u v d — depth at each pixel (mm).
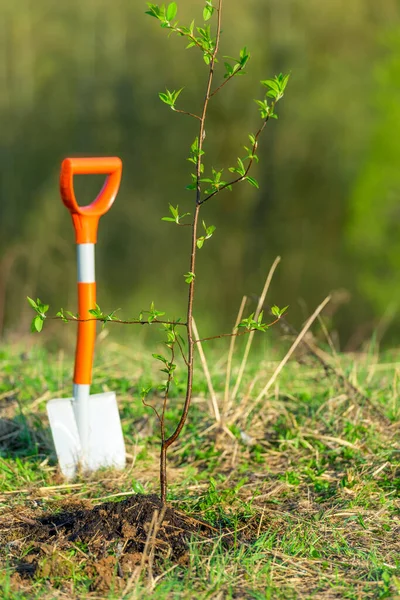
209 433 4184
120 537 2900
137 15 20578
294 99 19766
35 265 15023
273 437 4160
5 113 20922
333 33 19859
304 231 19531
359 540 3037
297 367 5004
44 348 6168
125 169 20500
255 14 19578
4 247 18469
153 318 2871
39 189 20250
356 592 2613
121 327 8320
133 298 18703
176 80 20359
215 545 2859
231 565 2789
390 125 19016
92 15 20875
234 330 4301
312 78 19844
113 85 20766
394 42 19312
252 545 2924
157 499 3086
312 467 3836
